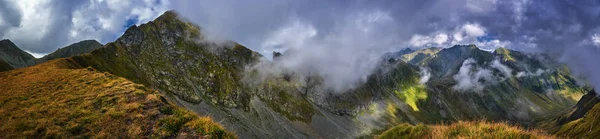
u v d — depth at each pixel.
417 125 21.67
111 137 22.20
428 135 17.94
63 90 34.97
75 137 22.56
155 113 24.66
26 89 37.00
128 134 22.16
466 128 15.22
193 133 21.34
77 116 25.77
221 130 21.53
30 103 30.27
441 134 16.03
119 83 36.34
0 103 30.72
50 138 22.45
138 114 24.67
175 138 21.19
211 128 21.50
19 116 26.19
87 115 25.94
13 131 23.33
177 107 27.52
